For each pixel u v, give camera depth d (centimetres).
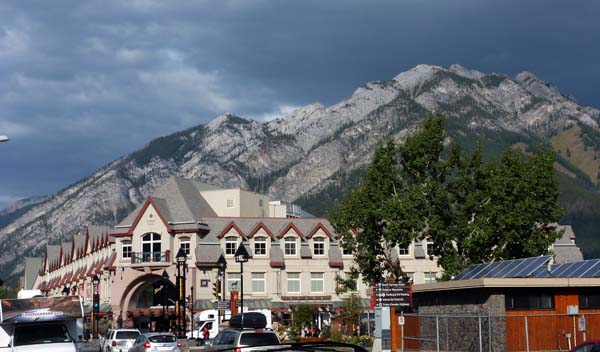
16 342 3531
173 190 10175
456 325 4638
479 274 5388
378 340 5188
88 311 10406
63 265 14025
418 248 9638
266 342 3697
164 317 8625
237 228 9656
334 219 7038
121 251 9988
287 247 9688
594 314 4188
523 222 6494
